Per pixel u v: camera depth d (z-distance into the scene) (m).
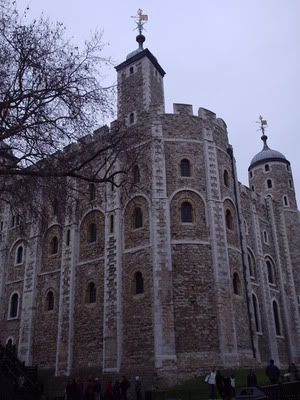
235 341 22.56
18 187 16.06
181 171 25.58
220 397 17.70
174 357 21.00
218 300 22.86
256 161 42.88
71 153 15.88
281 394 14.32
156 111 26.80
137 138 19.08
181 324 21.98
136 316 22.80
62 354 24.91
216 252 23.95
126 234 25.06
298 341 32.91
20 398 18.56
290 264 35.72
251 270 30.61
